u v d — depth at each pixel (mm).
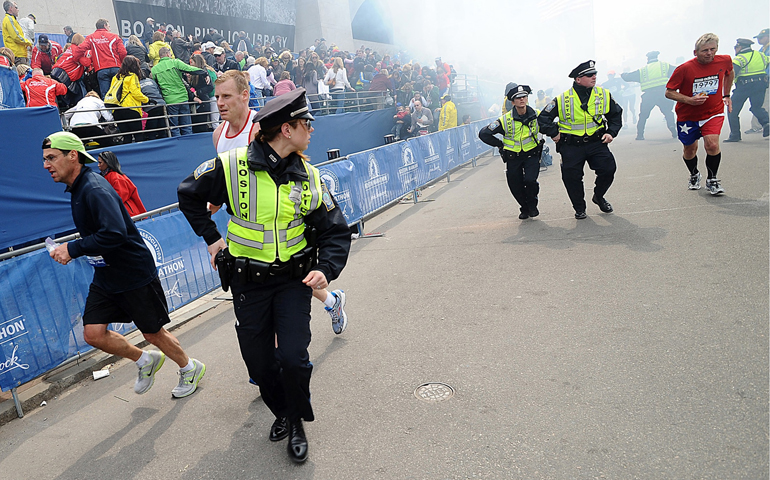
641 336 3305
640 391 2727
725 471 2090
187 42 9984
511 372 3104
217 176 2400
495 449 2424
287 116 2295
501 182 10438
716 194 6309
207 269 5250
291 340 2387
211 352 4098
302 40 18047
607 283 4246
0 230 5508
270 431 2814
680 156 9789
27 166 5688
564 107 6062
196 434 2945
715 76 6043
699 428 2373
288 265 2416
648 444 2316
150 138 8195
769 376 2686
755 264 4129
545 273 4707
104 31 8195
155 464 2705
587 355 3174
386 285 5043
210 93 9281
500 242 5957
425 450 2488
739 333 3150
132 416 3268
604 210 6426
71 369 4059
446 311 4188
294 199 2387
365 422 2795
